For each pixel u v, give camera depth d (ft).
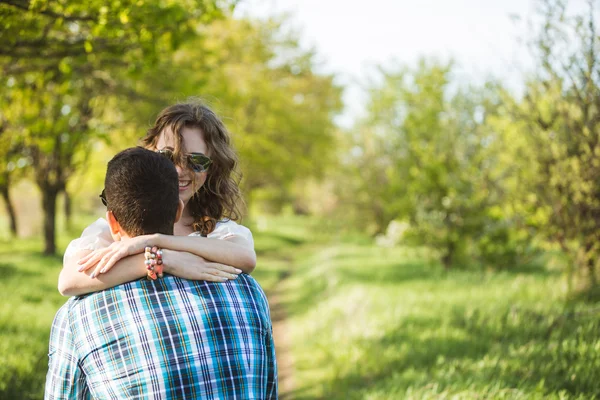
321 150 82.12
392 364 16.98
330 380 17.21
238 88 62.85
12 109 20.88
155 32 16.31
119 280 5.63
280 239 77.46
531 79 21.47
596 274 20.35
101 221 6.56
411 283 28.76
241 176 8.36
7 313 21.70
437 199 34.04
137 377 5.31
